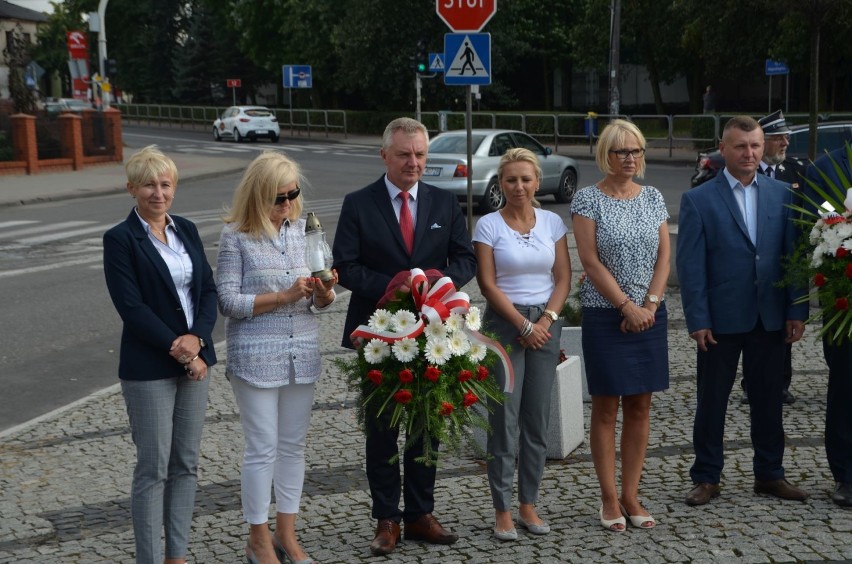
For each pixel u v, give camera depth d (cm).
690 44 3469
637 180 2398
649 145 3238
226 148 4069
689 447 623
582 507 537
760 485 541
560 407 611
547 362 507
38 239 1661
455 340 457
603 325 506
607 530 503
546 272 511
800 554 464
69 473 615
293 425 480
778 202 534
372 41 4391
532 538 497
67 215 1997
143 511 440
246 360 466
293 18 4916
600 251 508
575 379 634
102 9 3306
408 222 493
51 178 2702
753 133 522
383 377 460
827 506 523
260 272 469
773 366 534
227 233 477
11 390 812
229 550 496
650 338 507
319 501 557
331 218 1817
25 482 600
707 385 535
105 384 829
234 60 5941
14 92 3155
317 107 5481
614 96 3328
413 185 498
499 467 496
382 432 485
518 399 500
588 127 3412
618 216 506
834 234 501
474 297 1129
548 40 4594
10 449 662
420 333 457
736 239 529
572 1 4556
